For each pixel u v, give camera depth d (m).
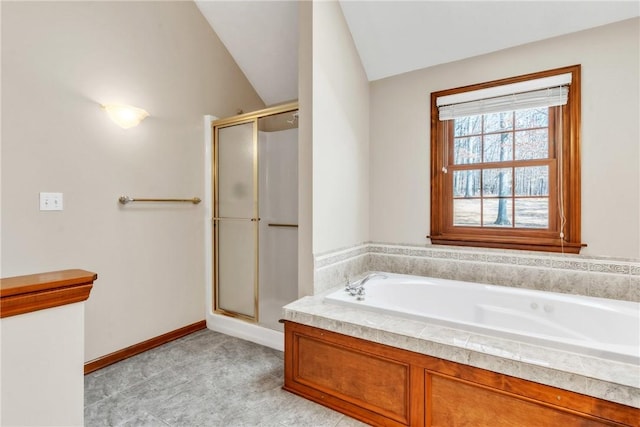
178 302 2.84
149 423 1.71
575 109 2.17
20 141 1.90
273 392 2.00
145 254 2.59
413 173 2.80
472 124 2.60
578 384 1.27
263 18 2.94
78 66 2.16
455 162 2.67
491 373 1.43
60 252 2.08
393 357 1.66
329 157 2.42
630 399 1.19
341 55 2.55
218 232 3.07
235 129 2.93
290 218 2.97
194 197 2.96
